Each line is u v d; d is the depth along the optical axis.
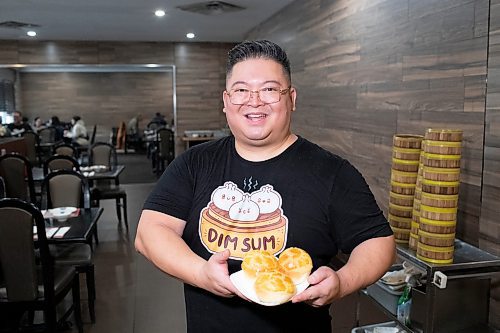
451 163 1.77
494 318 1.87
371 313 3.05
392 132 2.83
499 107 1.91
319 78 4.18
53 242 2.76
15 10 5.38
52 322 2.58
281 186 1.09
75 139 10.97
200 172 1.16
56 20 6.06
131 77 13.40
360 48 3.28
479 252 1.92
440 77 2.31
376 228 1.07
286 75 1.10
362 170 3.29
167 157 8.65
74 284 2.89
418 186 1.93
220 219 1.10
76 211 3.32
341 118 3.67
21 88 12.95
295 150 1.13
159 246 1.07
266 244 1.07
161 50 8.56
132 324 3.05
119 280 3.81
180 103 8.74
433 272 1.76
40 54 8.20
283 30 5.36
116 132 13.03
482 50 2.01
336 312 3.09
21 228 2.40
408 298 1.97
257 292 0.89
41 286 2.59
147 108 13.59
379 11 2.97
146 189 7.69
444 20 2.27
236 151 1.15
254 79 1.06
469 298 1.85
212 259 0.96
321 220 1.08
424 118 2.46
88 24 6.43
